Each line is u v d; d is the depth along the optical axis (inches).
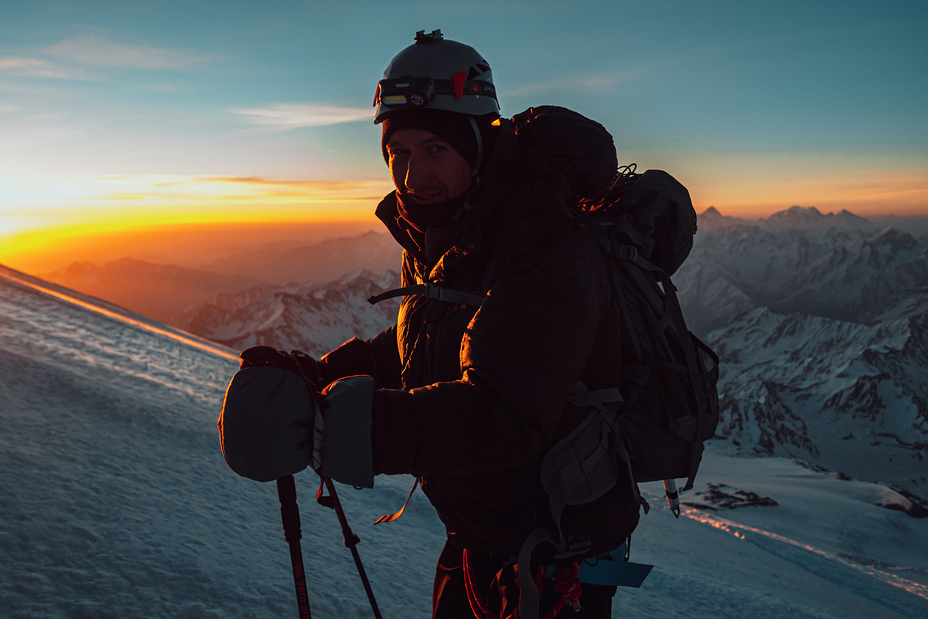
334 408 34.3
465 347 39.6
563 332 37.8
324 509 192.2
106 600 96.1
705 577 290.0
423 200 44.0
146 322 507.5
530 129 45.1
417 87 38.8
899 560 2834.6
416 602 139.2
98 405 193.3
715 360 53.0
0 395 177.0
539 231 39.9
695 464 49.2
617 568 50.3
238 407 34.0
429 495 53.3
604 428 45.4
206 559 118.3
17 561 101.4
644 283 47.3
